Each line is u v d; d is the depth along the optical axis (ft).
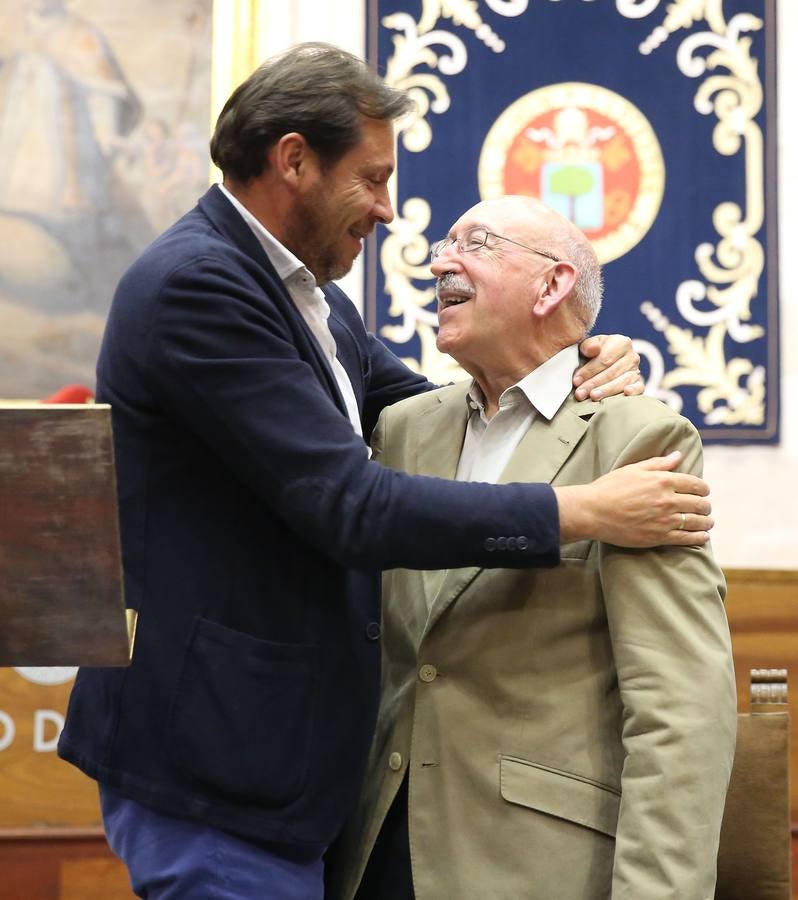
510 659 7.34
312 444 6.84
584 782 7.17
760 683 8.42
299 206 7.47
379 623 7.51
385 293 14.97
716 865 7.45
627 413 7.54
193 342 6.92
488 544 6.81
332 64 7.47
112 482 4.75
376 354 9.18
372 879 7.63
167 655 6.86
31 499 4.77
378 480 6.84
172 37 14.93
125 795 6.87
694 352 14.90
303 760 6.98
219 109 14.80
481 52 15.08
